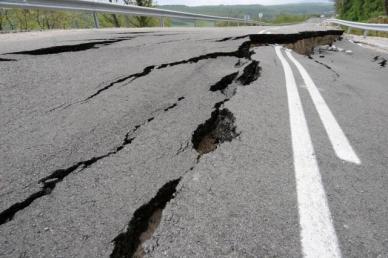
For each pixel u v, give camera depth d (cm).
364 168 187
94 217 140
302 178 174
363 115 275
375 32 1681
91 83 302
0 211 140
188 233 132
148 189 160
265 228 136
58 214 140
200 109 266
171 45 509
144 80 326
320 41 895
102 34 580
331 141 220
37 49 394
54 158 179
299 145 212
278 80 376
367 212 149
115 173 171
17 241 126
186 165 183
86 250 123
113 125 224
